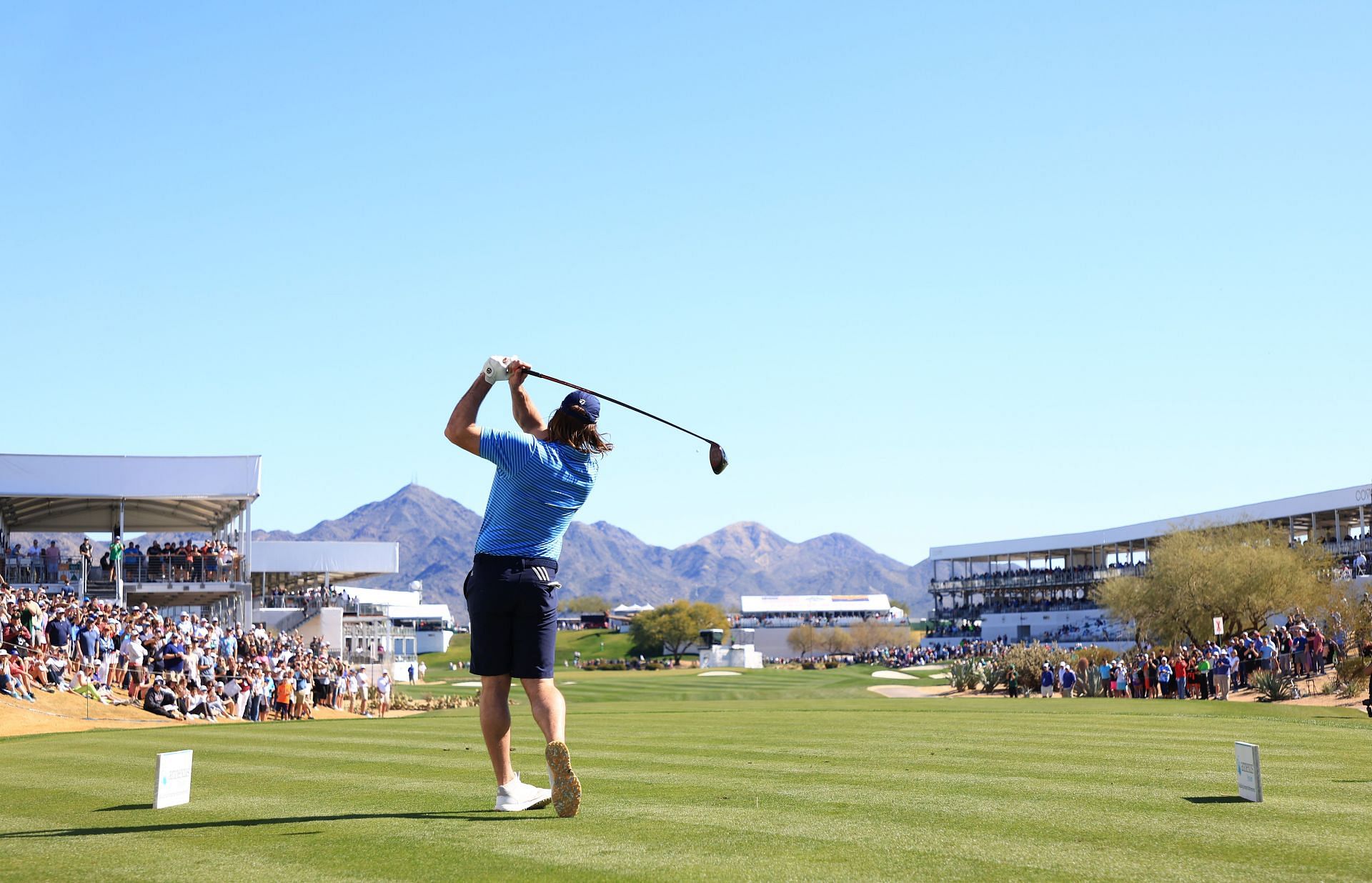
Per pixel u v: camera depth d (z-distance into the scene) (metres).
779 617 138.62
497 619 5.39
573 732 12.62
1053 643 79.94
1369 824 4.93
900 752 8.97
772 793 6.18
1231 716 17.00
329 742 11.57
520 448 5.33
